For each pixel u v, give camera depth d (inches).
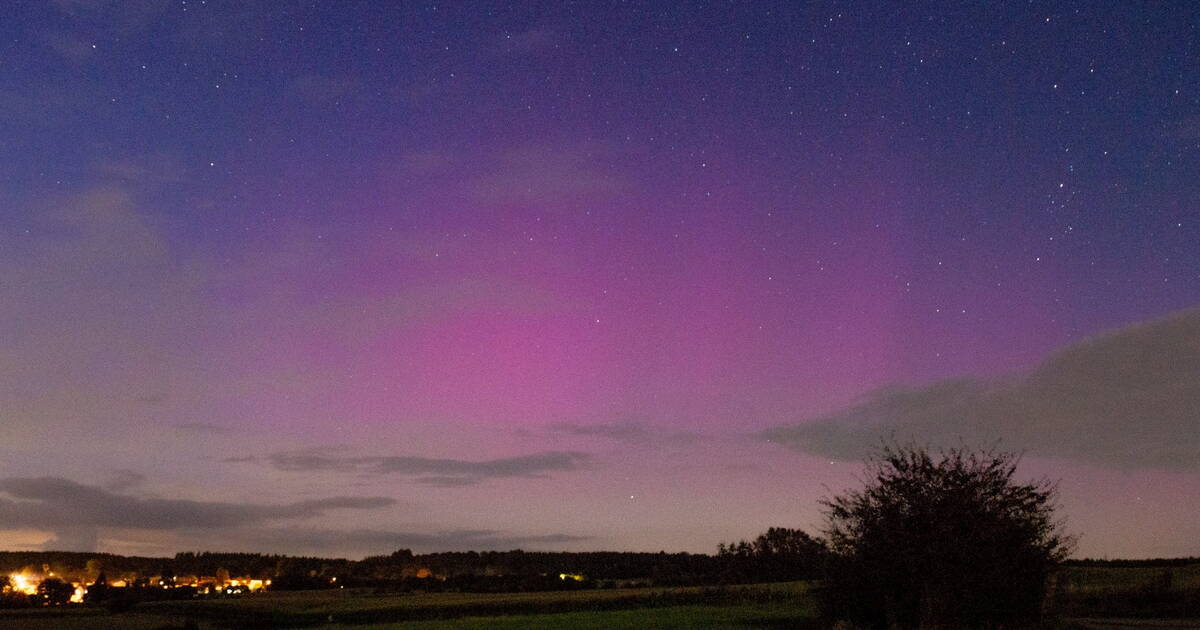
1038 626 991.0
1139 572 2025.1
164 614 3378.4
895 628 968.9
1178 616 1360.7
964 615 955.3
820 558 1034.7
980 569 949.8
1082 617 1332.4
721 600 2138.3
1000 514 978.7
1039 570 975.6
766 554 3705.7
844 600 1018.1
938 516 970.1
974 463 1008.9
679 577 4409.5
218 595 4525.1
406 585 5034.5
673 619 1473.9
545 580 4965.6
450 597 3617.1
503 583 4896.7
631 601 2287.2
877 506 1003.9
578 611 2181.3
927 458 1012.5
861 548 997.8
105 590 4488.2
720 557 4121.6
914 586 972.6
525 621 1675.7
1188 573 1996.8
